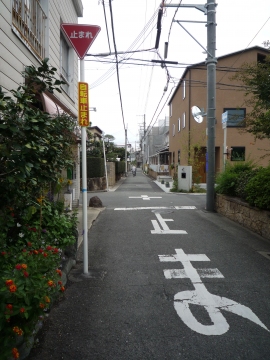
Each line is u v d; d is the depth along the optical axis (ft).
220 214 33.83
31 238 13.03
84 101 15.90
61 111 25.21
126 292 13.70
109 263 17.62
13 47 18.07
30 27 22.38
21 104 9.91
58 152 12.34
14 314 7.49
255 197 24.67
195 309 12.10
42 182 12.15
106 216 33.04
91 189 65.31
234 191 31.14
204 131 67.51
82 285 14.47
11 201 12.12
